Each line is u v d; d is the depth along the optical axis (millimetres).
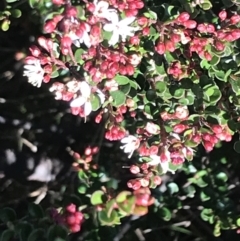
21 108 407
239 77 280
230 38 265
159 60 281
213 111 280
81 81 265
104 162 377
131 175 372
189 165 354
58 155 395
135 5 261
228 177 367
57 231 266
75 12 245
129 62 267
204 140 273
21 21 376
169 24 266
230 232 371
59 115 402
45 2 308
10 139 393
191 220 370
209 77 284
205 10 304
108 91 272
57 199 355
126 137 284
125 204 223
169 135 276
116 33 262
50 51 270
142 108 300
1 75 400
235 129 287
